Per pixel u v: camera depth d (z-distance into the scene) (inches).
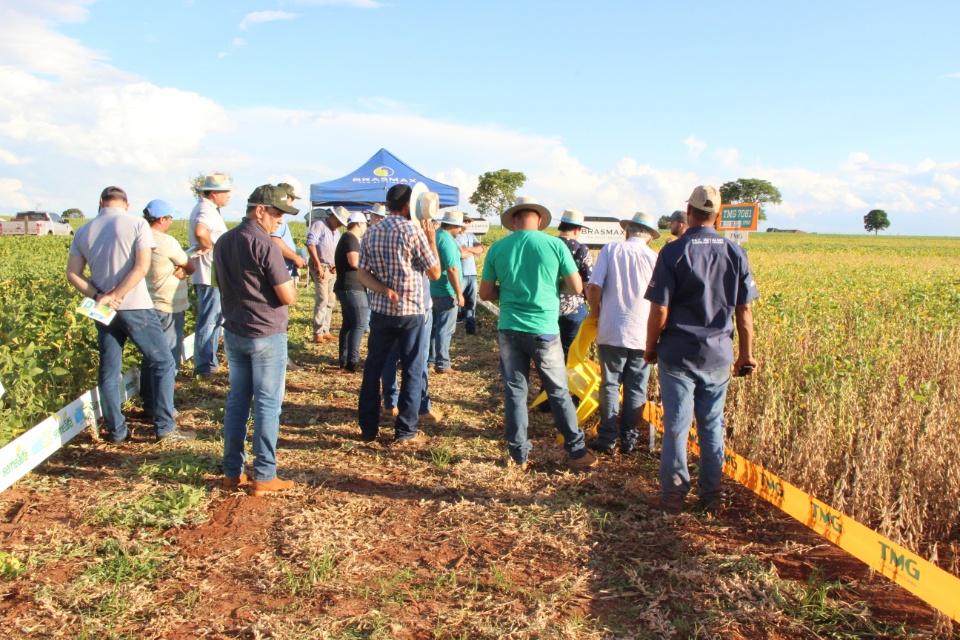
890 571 129.5
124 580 135.6
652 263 206.8
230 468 181.8
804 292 433.1
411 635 121.2
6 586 132.1
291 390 288.2
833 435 189.5
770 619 126.6
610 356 211.0
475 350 387.9
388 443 223.6
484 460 210.7
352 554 148.9
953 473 163.9
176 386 283.9
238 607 128.4
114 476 188.4
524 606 131.1
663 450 171.9
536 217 201.6
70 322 240.5
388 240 209.0
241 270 170.2
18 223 1728.6
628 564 147.3
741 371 173.3
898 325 313.9
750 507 177.3
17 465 174.9
